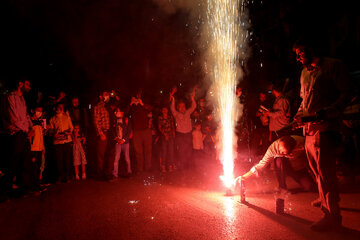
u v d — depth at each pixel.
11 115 5.32
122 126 7.36
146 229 3.54
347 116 3.26
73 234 3.48
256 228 3.45
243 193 4.64
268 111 7.19
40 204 4.92
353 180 5.89
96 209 4.49
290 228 3.43
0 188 5.55
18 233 3.58
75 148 7.35
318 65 3.45
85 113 8.13
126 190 5.80
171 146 8.38
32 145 6.29
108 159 7.16
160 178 7.12
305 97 3.60
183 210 4.27
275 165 5.34
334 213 3.27
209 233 3.34
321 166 3.33
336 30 11.55
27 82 5.57
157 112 10.04
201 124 8.89
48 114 7.42
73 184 6.66
